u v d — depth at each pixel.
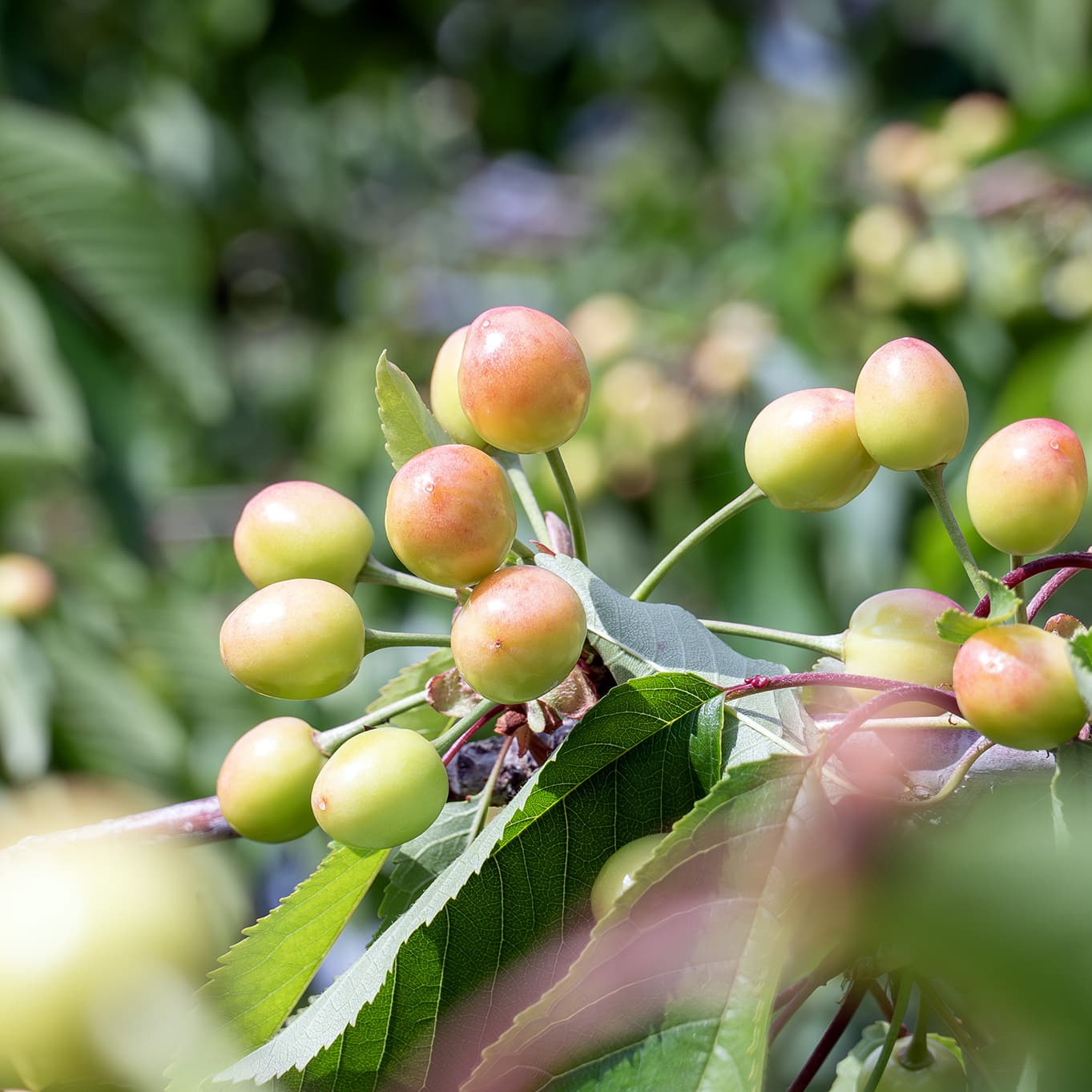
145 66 1.22
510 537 0.38
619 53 1.60
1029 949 0.27
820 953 0.35
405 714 0.41
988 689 0.35
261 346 1.39
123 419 0.84
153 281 0.84
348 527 0.40
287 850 0.80
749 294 0.90
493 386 0.39
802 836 0.35
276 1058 0.36
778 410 0.40
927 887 0.28
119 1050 0.37
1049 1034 0.27
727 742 0.37
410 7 1.41
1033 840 0.28
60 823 0.71
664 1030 0.35
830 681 0.37
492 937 0.37
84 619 0.77
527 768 0.41
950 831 0.34
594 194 1.53
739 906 0.35
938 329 0.86
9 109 0.81
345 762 0.38
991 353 0.85
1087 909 0.27
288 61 1.37
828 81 1.55
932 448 0.38
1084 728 0.36
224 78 1.31
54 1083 0.37
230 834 0.41
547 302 1.21
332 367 1.26
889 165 0.90
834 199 0.93
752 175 1.15
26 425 0.82
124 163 0.83
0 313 0.81
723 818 0.35
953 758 0.38
